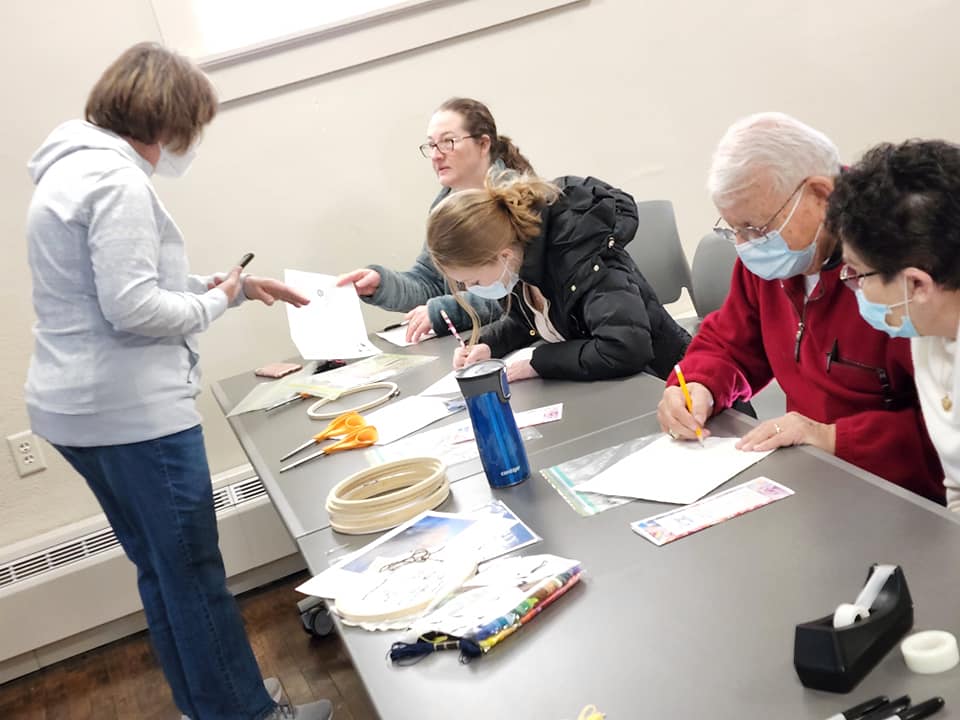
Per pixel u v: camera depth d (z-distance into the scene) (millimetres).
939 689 825
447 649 1070
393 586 1228
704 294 2617
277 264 3283
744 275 1850
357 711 2439
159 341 2008
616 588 1125
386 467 1587
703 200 3705
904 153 1114
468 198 1912
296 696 2594
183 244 2076
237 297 2445
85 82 3018
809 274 1634
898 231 1105
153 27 3059
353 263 3355
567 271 1970
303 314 2602
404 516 1455
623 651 993
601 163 3574
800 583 1039
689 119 3629
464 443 1757
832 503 1209
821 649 849
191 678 2178
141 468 2012
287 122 3211
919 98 3852
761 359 1882
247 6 3170
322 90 3225
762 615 996
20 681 3141
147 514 2047
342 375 2502
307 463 1864
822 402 1694
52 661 3203
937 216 1085
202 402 3266
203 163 3154
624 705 905
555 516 1360
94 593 3137
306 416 2213
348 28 3188
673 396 1618
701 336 1917
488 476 1513
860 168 1156
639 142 3596
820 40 3705
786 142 1491
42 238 1891
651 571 1146
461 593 1171
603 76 3506
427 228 1948
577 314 2037
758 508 1244
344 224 3320
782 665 907
